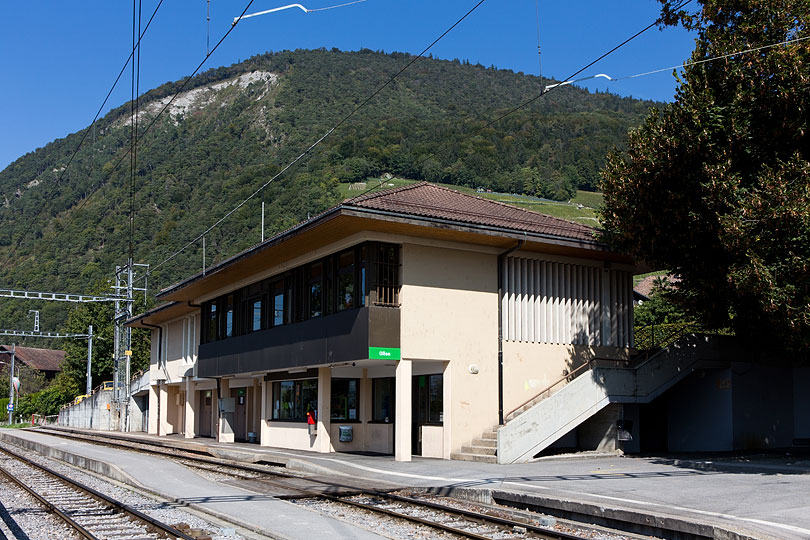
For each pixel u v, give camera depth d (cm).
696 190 1952
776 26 1842
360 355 2170
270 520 1216
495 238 2267
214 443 3378
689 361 2458
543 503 1341
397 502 1466
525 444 2109
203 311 3684
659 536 1120
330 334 2345
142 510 1402
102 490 1780
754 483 1526
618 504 1244
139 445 3450
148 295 7606
